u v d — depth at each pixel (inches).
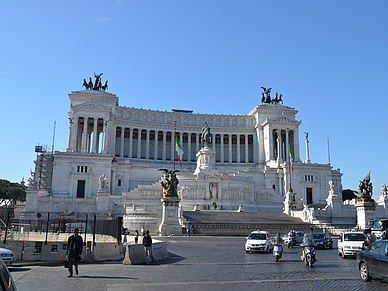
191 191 3902.6
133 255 1152.2
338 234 2694.4
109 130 4955.7
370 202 2301.9
